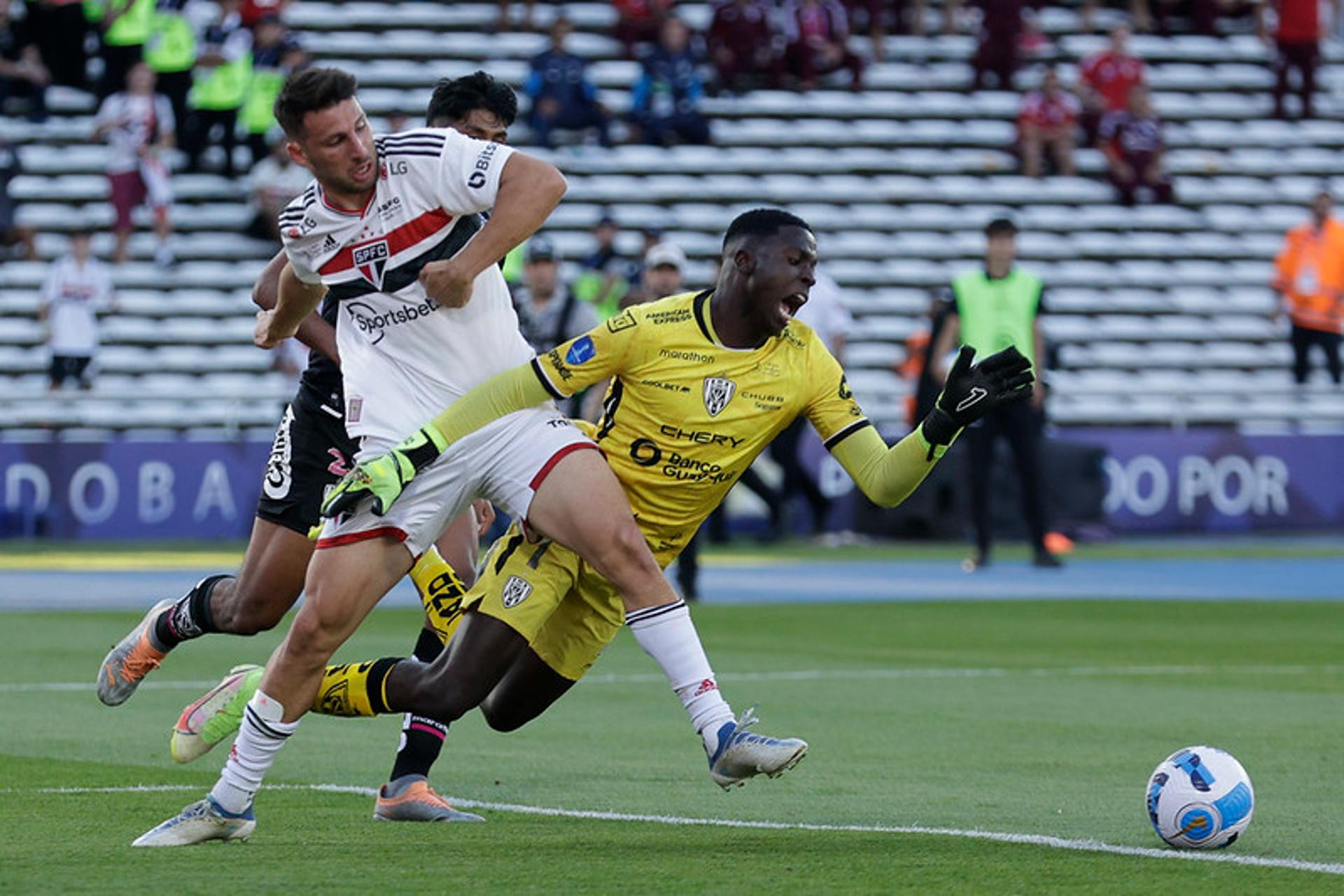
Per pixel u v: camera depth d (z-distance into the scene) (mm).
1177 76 113625
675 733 32219
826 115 105500
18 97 94438
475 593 22953
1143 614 54031
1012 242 60375
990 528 67812
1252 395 91188
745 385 22688
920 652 44812
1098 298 100875
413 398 22219
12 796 25219
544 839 22062
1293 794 25844
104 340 87125
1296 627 50906
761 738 20875
